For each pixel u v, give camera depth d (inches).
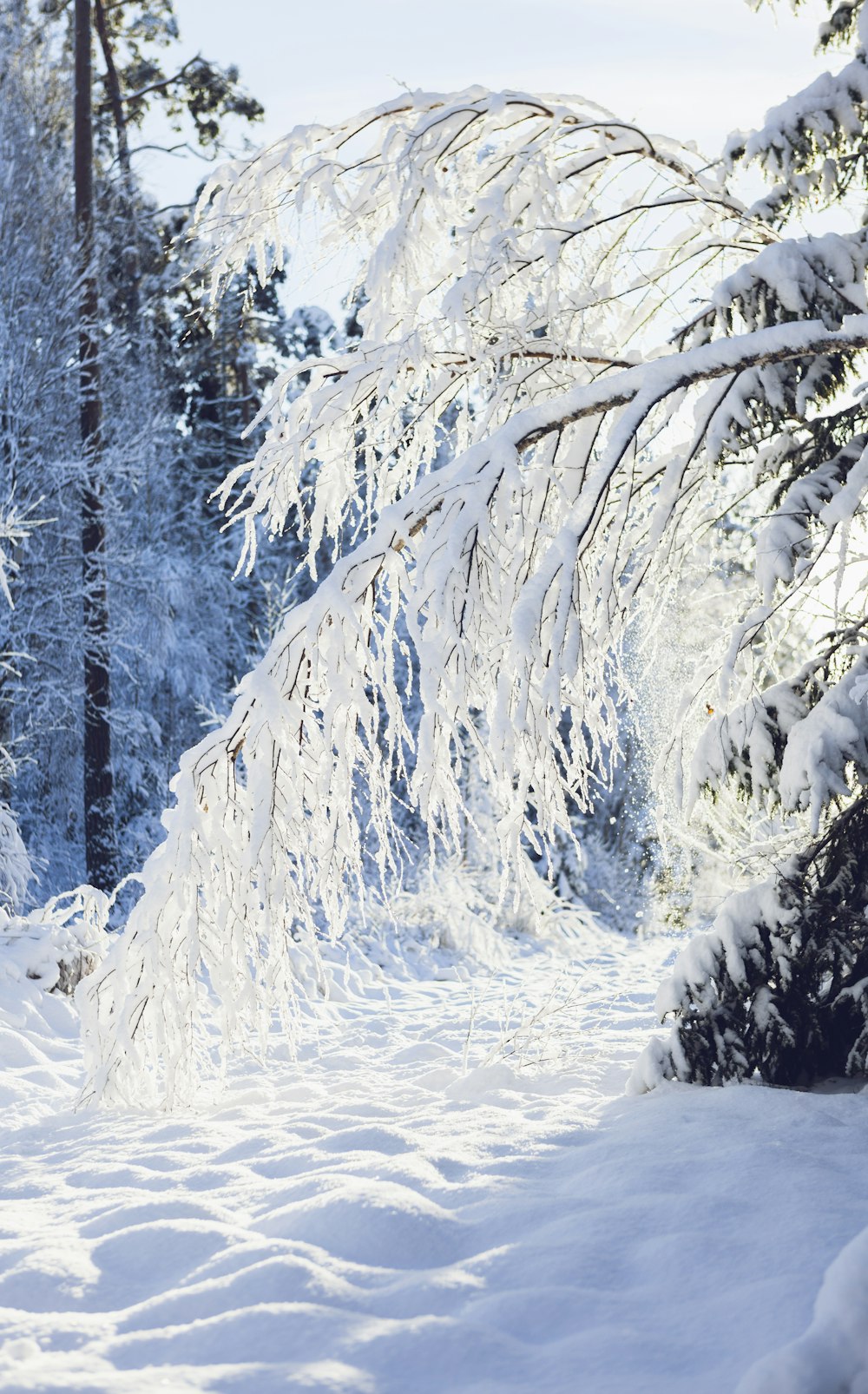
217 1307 107.7
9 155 652.1
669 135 233.9
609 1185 136.7
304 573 796.6
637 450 179.6
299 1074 264.2
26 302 646.5
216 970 207.2
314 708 193.8
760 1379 85.5
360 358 215.9
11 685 617.3
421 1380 93.0
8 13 683.4
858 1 231.1
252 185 231.0
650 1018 307.9
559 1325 102.3
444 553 171.2
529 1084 221.5
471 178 227.0
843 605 209.2
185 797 203.6
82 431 657.0
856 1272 90.9
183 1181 156.9
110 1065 216.2
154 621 716.0
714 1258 111.8
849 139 210.2
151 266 821.2
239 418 975.0
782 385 194.5
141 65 880.9
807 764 187.6
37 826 674.8
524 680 165.9
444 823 194.7
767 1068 194.2
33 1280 117.0
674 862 534.3
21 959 347.6
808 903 194.1
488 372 216.1
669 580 214.2
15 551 636.1
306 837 195.3
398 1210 125.3
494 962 529.0
